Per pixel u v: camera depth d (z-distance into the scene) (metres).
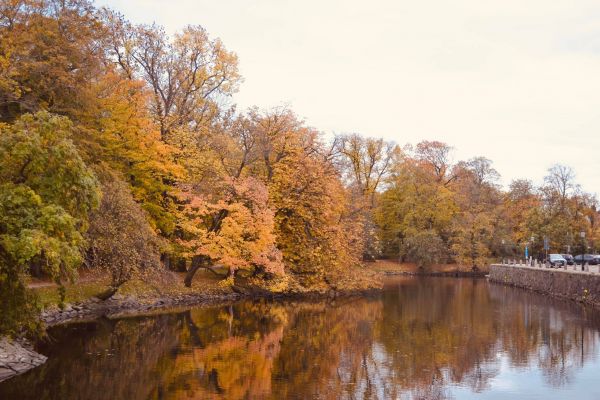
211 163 40.69
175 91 42.47
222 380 18.78
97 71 30.28
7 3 27.38
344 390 17.91
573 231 84.75
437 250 79.19
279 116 45.03
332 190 46.03
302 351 23.77
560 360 22.72
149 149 37.34
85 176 17.33
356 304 41.91
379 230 81.88
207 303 39.28
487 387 18.58
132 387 17.72
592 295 41.94
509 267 66.44
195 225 39.81
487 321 33.06
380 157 82.50
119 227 28.98
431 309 39.06
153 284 33.41
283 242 44.34
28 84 27.42
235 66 45.06
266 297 44.66
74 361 20.84
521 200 94.31
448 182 87.69
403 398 17.20
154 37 41.97
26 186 16.16
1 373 18.70
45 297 29.09
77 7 29.81
